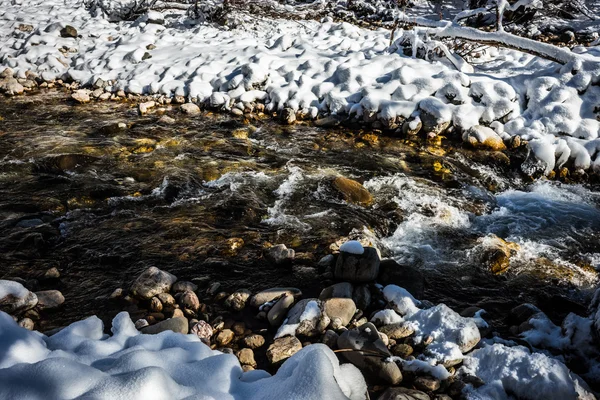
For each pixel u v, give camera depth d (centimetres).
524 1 838
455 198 576
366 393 288
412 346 344
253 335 352
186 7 1398
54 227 490
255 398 267
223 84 847
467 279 439
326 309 370
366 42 1019
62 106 827
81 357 288
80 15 1276
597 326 335
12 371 246
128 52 968
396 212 541
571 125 686
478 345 340
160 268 434
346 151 684
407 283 411
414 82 762
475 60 896
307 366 266
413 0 1449
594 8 1388
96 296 395
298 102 797
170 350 297
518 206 568
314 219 521
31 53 990
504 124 718
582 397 294
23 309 365
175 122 765
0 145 661
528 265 460
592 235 515
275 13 1361
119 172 605
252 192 569
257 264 443
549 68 761
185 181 586
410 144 704
